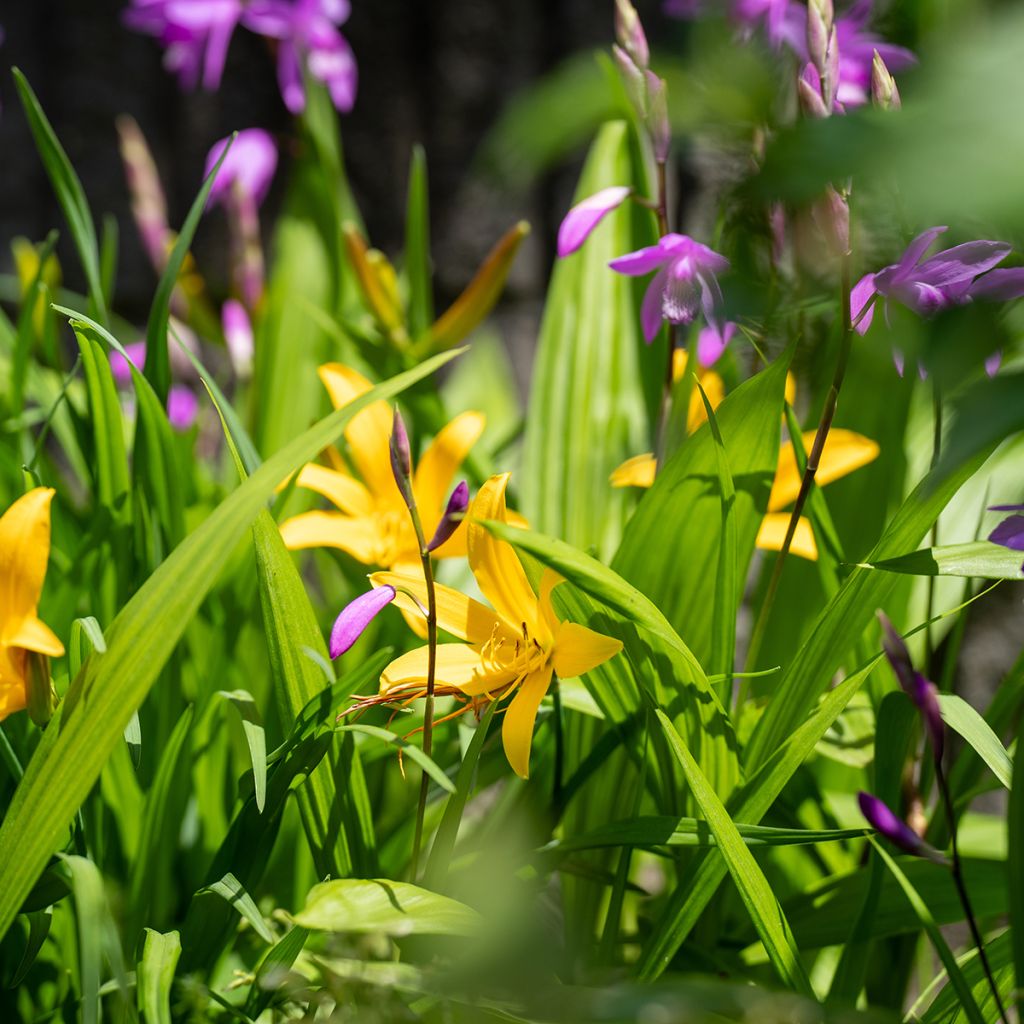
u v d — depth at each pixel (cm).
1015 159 80
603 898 162
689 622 154
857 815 167
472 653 147
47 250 166
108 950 140
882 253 145
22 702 144
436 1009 144
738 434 151
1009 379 128
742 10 143
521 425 182
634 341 179
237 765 162
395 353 178
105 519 159
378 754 156
